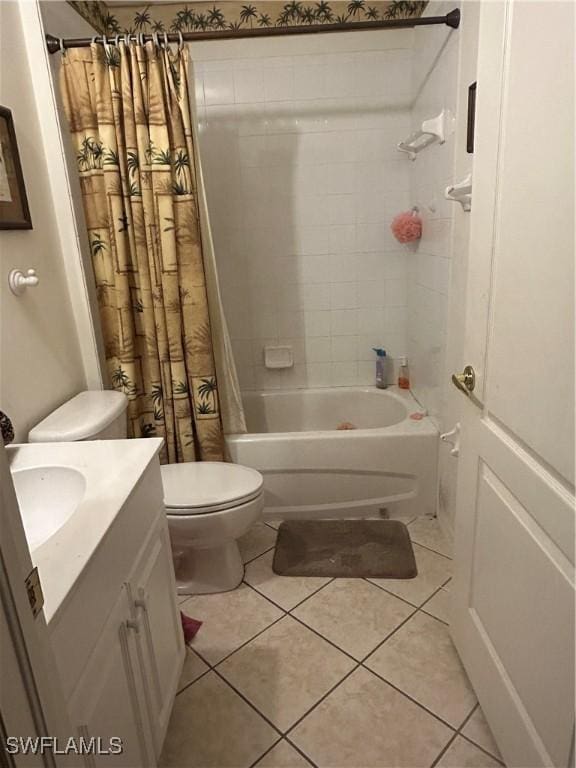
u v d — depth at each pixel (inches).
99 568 35.1
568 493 33.6
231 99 100.0
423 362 97.6
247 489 70.2
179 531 67.6
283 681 58.9
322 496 90.8
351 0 94.9
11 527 19.8
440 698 55.8
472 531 52.5
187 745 52.1
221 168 103.5
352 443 87.7
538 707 38.9
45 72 66.9
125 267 76.4
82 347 76.8
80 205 76.1
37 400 64.4
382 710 54.7
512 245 39.6
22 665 19.7
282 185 104.5
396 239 106.8
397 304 111.6
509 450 42.1
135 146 72.2
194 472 75.9
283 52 97.3
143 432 84.6
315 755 50.5
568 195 31.2
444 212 78.4
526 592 40.4
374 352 114.7
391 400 107.5
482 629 50.9
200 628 67.5
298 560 80.0
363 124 100.9
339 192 104.9
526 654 40.8
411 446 87.9
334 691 57.2
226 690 58.0
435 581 74.5
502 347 42.4
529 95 35.6
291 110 100.3
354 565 78.2
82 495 43.6
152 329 79.1
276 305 111.9
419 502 91.0
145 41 69.5
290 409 116.0
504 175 40.4
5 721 18.3
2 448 19.8
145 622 44.3
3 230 58.4
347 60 97.5
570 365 32.0
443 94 76.2
